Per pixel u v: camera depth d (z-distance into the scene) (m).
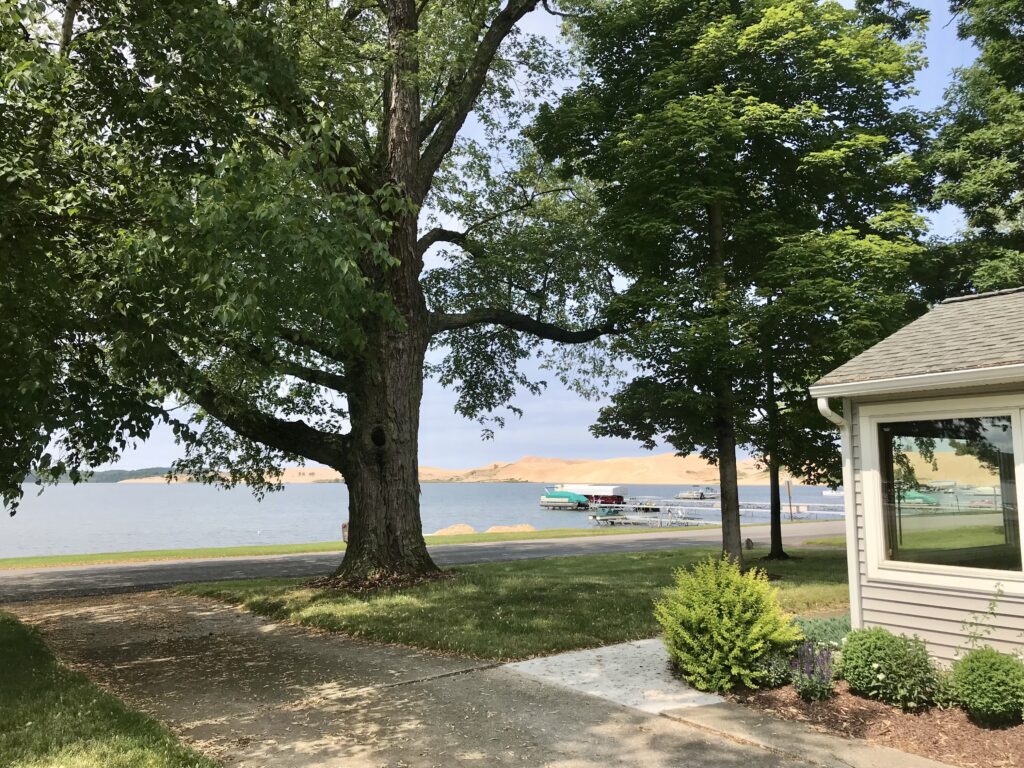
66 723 5.64
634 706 6.14
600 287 17.80
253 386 12.86
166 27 8.03
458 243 16.84
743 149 14.41
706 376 13.94
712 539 28.59
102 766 4.72
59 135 8.54
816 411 14.51
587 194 18.48
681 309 13.47
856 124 14.38
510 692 6.61
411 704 6.31
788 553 20.62
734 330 13.07
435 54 14.30
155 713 6.21
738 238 14.47
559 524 57.53
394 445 13.28
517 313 16.56
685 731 5.53
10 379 6.66
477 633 8.79
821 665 6.13
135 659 8.50
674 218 14.36
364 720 5.89
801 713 5.83
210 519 75.75
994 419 6.32
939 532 6.66
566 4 16.45
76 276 8.06
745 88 13.92
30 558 22.64
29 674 7.36
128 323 7.69
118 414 7.59
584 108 15.36
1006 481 6.22
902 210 13.80
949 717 5.45
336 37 12.49
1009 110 16.50
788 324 13.21
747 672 6.31
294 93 9.80
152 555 23.50
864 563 7.10
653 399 14.16
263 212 6.41
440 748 5.22
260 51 8.54
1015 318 7.34
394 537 13.16
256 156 7.91
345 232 7.08
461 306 16.84
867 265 12.64
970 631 6.22
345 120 12.01
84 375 7.67
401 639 8.88
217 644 9.23
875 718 5.59
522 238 16.59
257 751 5.23
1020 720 5.16
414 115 13.78
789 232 13.89
